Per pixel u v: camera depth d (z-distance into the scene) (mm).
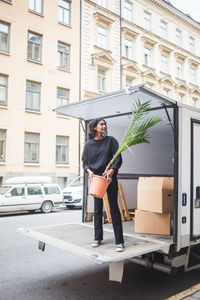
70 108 4953
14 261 5301
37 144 18531
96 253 3316
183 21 28500
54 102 19203
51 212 13609
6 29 17719
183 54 28391
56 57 19453
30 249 6148
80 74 20391
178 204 3807
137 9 24406
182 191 3879
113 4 22625
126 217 5879
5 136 17250
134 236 4191
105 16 21562
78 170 20016
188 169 4008
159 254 3949
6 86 17500
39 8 19172
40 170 18359
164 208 4215
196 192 4129
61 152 19609
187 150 4020
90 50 21000
